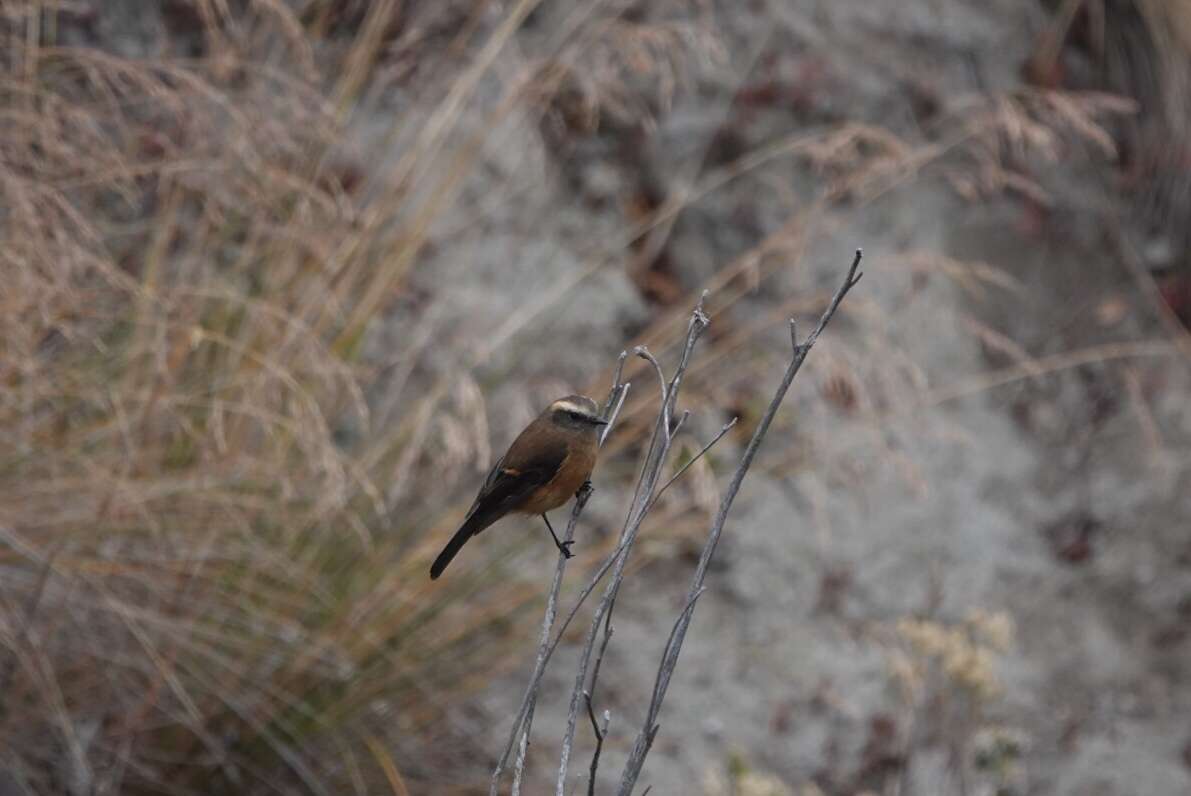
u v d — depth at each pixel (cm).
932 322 1402
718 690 1174
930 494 1323
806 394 1299
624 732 1123
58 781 898
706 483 1097
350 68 1091
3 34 1010
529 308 1131
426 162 1129
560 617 1105
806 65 1497
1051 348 1448
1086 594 1315
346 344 1015
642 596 1223
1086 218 1501
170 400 902
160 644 913
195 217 1086
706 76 1469
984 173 1377
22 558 893
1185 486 1384
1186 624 1312
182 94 973
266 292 1005
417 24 1269
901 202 1448
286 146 1000
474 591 1021
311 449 911
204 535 930
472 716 1055
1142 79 1529
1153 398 1431
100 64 973
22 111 927
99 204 1049
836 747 1155
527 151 1324
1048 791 1187
